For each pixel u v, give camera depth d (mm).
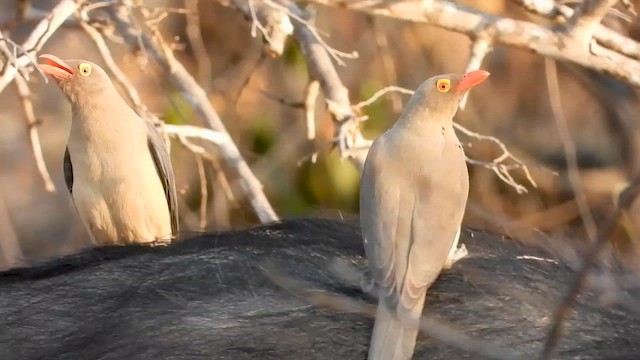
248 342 6715
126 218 9570
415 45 16641
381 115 15328
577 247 8234
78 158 9523
